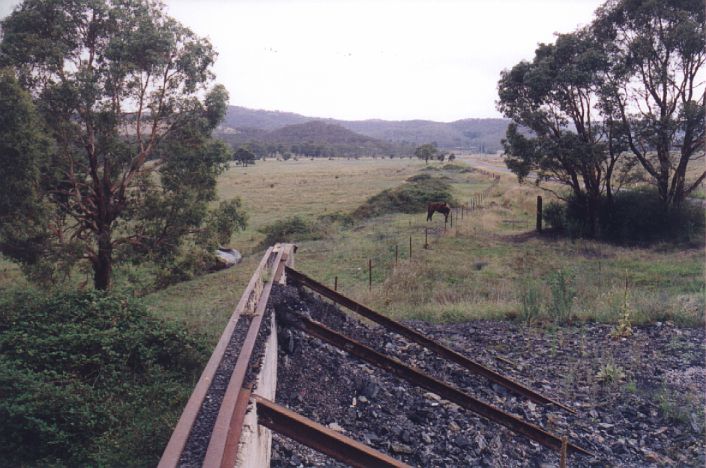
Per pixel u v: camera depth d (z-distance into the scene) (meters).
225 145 18.30
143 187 17.69
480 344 11.25
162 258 17.67
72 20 15.96
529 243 24.84
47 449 6.61
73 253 15.75
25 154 13.70
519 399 8.41
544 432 7.00
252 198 60.16
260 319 6.11
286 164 161.00
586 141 26.72
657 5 23.92
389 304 14.62
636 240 25.47
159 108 17.42
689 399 8.35
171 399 7.73
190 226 17.88
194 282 19.64
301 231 30.41
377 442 6.46
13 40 15.05
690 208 25.72
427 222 31.59
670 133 24.20
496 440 6.87
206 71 17.97
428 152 133.12
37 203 14.58
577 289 15.40
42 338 9.20
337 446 4.27
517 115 27.69
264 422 4.23
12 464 6.43
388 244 24.45
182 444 3.44
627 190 27.89
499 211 36.81
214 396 4.32
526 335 11.81
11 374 7.54
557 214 28.84
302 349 8.14
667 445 7.21
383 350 9.88
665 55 24.84
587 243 24.41
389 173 97.19
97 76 15.91
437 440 6.76
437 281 17.50
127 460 6.25
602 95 24.56
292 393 6.98
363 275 18.67
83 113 15.90
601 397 8.63
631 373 9.41
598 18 26.66
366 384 7.81
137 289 18.92
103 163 17.52
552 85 25.67
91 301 10.92
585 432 7.51
